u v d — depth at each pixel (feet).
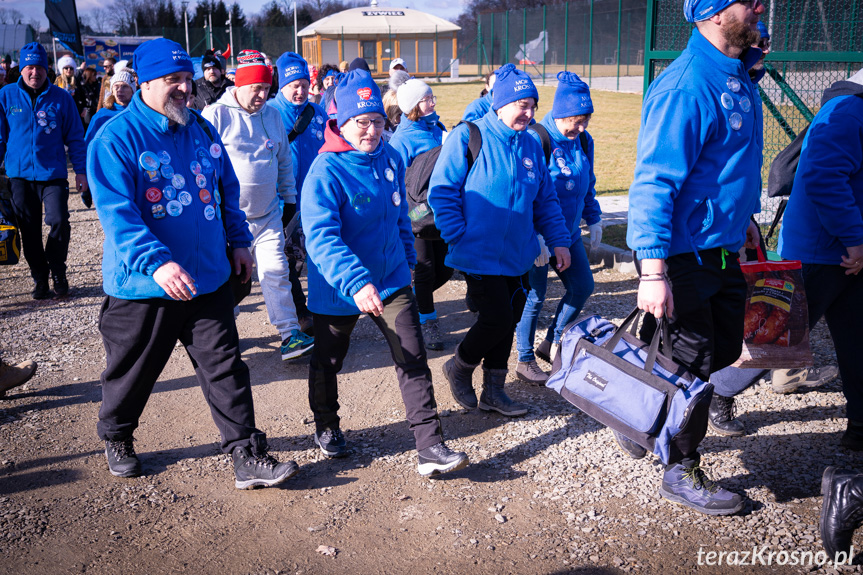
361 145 10.71
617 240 24.84
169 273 9.60
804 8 20.94
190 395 14.75
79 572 9.14
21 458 12.09
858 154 10.81
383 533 9.93
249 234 11.93
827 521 8.85
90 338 18.07
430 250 16.61
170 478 11.51
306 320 17.75
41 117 20.71
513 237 12.37
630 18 113.60
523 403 14.05
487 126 12.39
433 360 16.55
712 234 9.32
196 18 210.38
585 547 9.47
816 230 11.51
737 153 9.17
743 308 9.96
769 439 12.15
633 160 44.29
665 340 9.68
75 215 34.99
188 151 10.62
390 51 136.87
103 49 122.11
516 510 10.40
